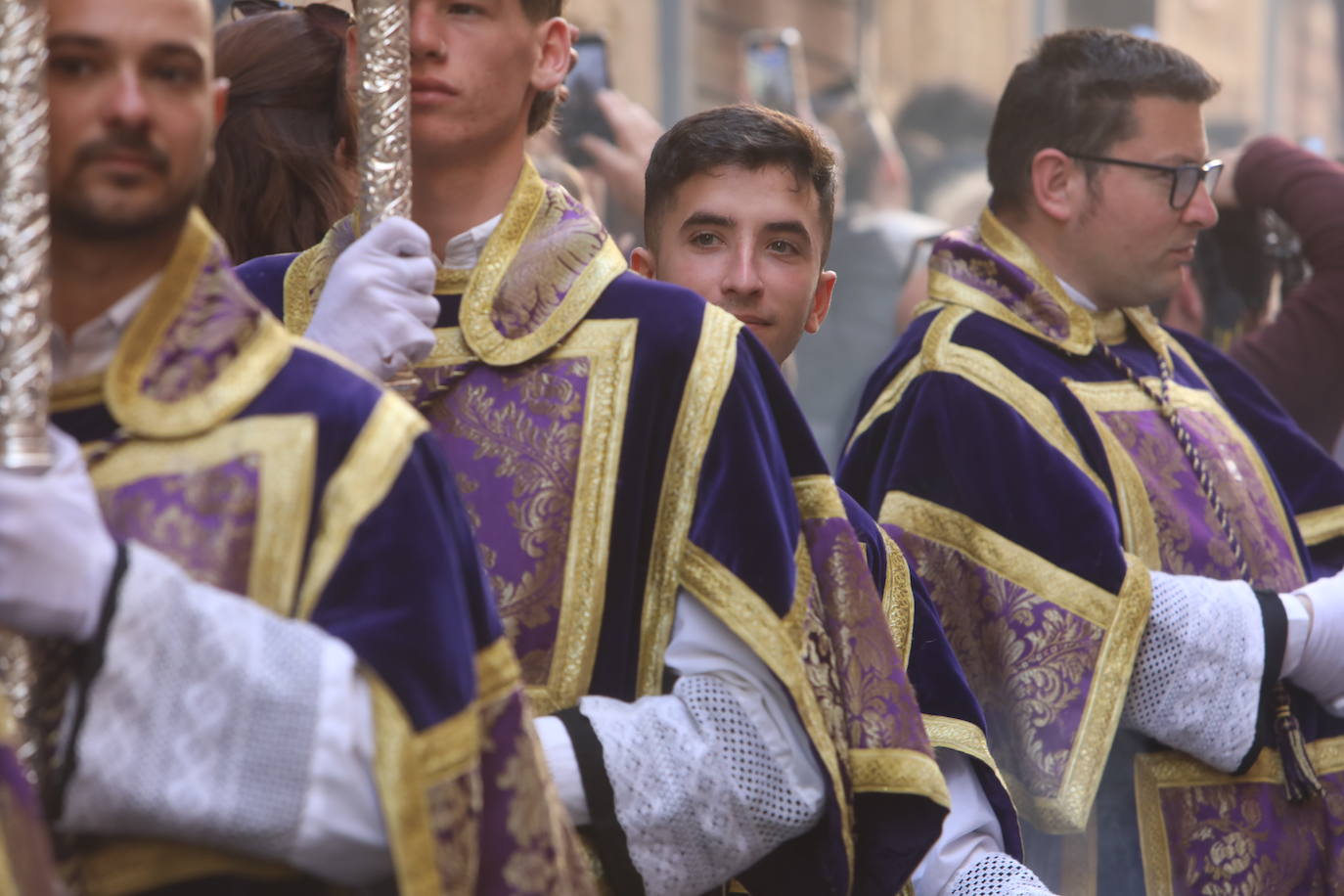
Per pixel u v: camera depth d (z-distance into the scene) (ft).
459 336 26.32
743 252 31.48
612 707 25.04
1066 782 34.47
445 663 19.25
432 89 25.84
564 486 25.75
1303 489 40.86
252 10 36.09
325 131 33.94
